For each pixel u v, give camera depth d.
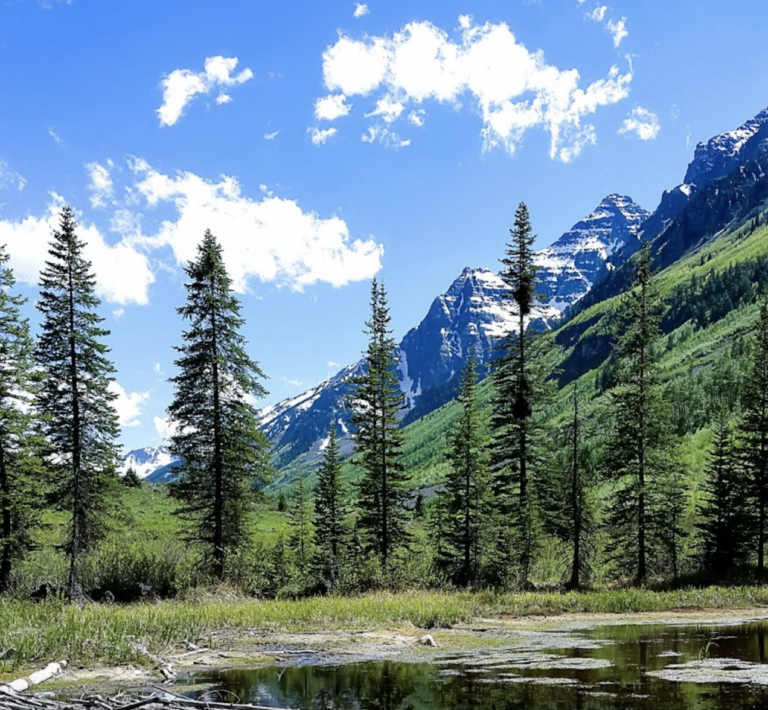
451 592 28.47
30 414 28.70
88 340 30.52
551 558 42.94
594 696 8.79
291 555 50.81
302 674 10.77
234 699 8.94
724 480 38.72
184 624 14.36
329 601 22.06
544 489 36.72
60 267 30.69
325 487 46.09
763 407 38.19
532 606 22.39
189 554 35.25
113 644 12.09
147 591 25.92
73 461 30.33
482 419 37.75
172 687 9.77
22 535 28.98
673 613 22.41
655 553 35.59
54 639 11.93
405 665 11.62
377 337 39.06
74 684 9.96
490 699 8.75
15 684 9.29
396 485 38.16
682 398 107.75
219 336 31.53
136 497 72.56
